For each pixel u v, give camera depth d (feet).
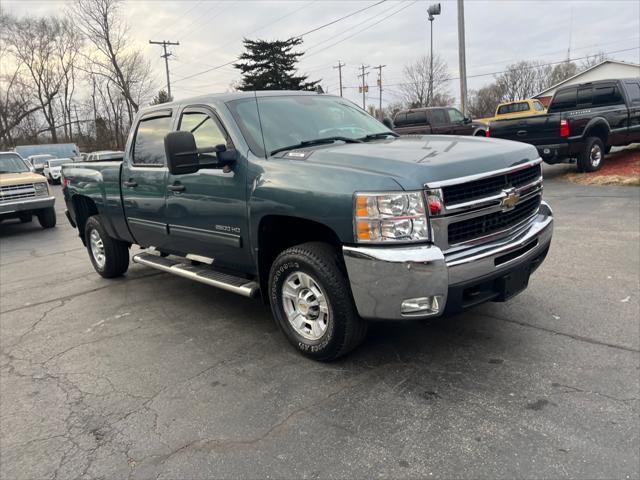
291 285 12.05
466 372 10.83
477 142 12.35
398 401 9.93
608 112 38.63
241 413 9.97
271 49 164.55
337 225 10.22
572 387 9.93
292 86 167.94
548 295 14.78
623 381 10.01
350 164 10.61
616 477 7.48
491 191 10.77
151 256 17.56
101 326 15.34
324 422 9.44
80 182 19.85
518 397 9.73
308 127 13.66
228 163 12.39
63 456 9.03
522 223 11.90
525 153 12.17
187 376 11.68
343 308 10.78
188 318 15.48
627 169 38.17
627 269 16.60
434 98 192.44
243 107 13.47
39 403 10.94
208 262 14.62
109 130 197.77
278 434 9.18
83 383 11.71
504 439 8.54
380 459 8.30
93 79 183.32
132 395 11.00
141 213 16.49
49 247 30.60
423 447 8.50
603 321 12.79
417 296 9.65
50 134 204.44
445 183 9.75
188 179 13.93
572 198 30.27
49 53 181.47
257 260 12.46
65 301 18.16
